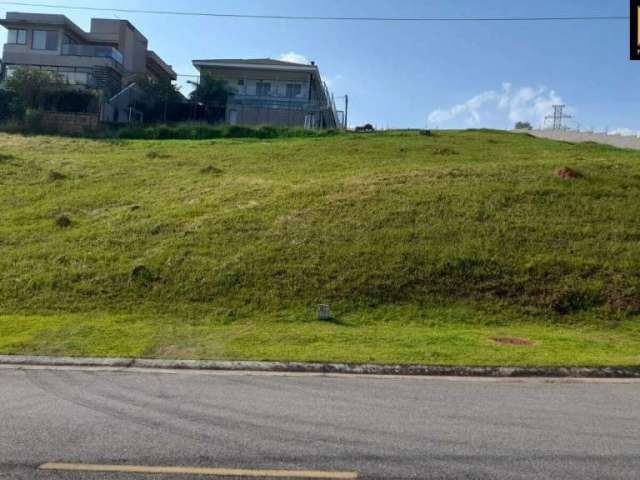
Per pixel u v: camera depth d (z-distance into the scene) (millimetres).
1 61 44938
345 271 14664
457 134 35688
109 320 12523
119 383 8422
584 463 5531
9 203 20781
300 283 14258
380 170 22875
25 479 5043
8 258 15953
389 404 7469
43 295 13938
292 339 11109
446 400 7707
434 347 10578
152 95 42625
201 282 14344
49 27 47625
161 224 17797
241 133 36375
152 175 23844
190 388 8180
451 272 14547
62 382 8445
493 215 17531
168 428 6422
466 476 5207
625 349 10914
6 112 37062
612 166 22750
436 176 21250
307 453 5711
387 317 13062
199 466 5359
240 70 51875
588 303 13602
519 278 14391
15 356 9867
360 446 5914
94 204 20375
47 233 17750
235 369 9336
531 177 20828
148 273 14672
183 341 10930
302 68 51125
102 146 30703
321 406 7344
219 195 20406
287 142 31750
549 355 10156
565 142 34156
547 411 7254
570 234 16453
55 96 36875
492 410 7258
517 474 5262
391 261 15000
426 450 5824
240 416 6883
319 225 17109
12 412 6949
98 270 15039
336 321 12727
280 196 19688
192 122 40000
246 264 15047
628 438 6258
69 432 6246
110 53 47125
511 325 12797
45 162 26125
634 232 16547
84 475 5137
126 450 5738
